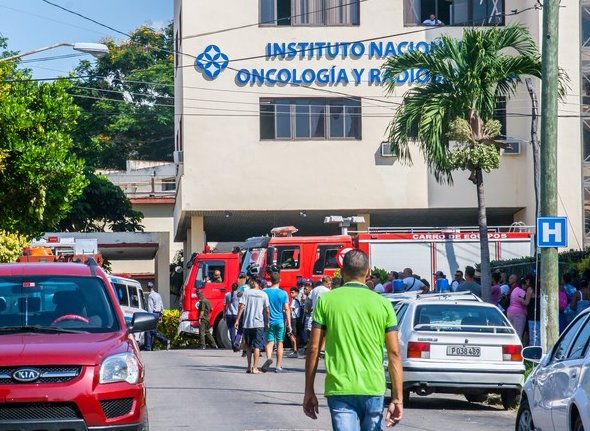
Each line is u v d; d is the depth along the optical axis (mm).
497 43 29438
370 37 43281
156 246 49531
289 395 20641
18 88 34062
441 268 36688
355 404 9281
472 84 28812
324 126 43312
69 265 13523
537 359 13641
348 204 43156
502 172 43594
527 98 42875
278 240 36812
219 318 38312
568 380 11508
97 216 60281
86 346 11695
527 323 26172
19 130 32656
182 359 31141
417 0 43406
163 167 71875
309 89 43219
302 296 33969
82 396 11195
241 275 34031
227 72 43094
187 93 42969
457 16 43406
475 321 18812
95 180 59594
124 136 75625
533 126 35562
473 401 20812
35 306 12750
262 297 25672
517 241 37188
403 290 32438
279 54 43188
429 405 20047
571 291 24578
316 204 43125
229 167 43000
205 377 24594
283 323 26188
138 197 66688
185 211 43000
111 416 11430
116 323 12695
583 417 10656
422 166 43312
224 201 42938
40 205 32750
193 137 42969
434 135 29078
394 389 9508
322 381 23641
